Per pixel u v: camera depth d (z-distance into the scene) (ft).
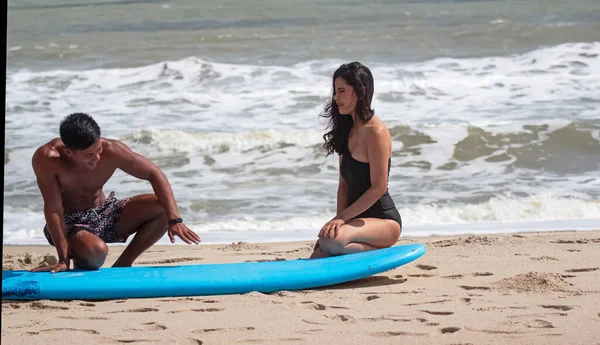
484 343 20.07
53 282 26.25
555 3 152.05
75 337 21.26
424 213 48.91
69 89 92.17
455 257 33.27
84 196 28.84
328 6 159.22
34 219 49.67
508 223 46.65
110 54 114.32
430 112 78.84
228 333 21.50
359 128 29.53
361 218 29.99
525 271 29.78
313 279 27.14
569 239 37.35
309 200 53.21
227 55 110.83
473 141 66.85
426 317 22.97
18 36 130.41
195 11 158.10
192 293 26.55
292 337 20.97
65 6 164.96
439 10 148.77
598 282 27.37
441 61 101.60
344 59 104.58
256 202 52.90
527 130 68.39
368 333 21.26
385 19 139.54
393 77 93.04
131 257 29.96
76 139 26.40
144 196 29.76
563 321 22.09
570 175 58.95
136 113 81.10
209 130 73.56
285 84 91.45
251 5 163.63
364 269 27.53
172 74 96.94
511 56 102.78
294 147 67.05
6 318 23.50
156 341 20.79
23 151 65.92
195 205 52.16
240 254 36.83
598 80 89.04
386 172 29.35
